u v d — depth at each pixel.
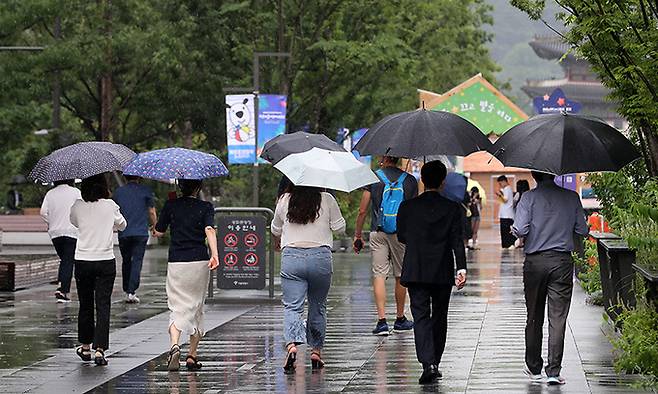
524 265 29.98
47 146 109.44
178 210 32.62
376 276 39.59
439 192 30.69
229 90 90.31
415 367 32.69
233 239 50.00
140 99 110.88
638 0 34.19
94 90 114.81
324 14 110.62
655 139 36.12
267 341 38.38
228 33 110.88
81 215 33.78
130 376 31.61
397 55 108.94
